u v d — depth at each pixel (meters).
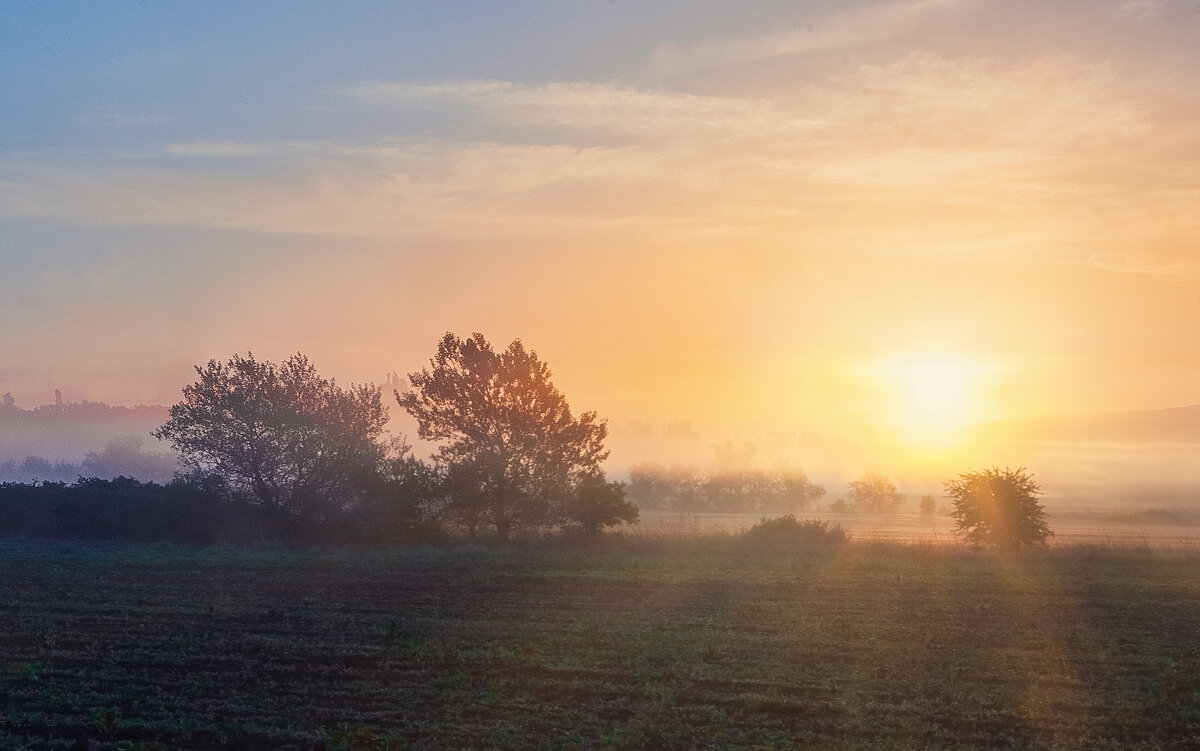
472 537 51.50
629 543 47.16
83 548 46.72
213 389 52.34
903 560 41.12
